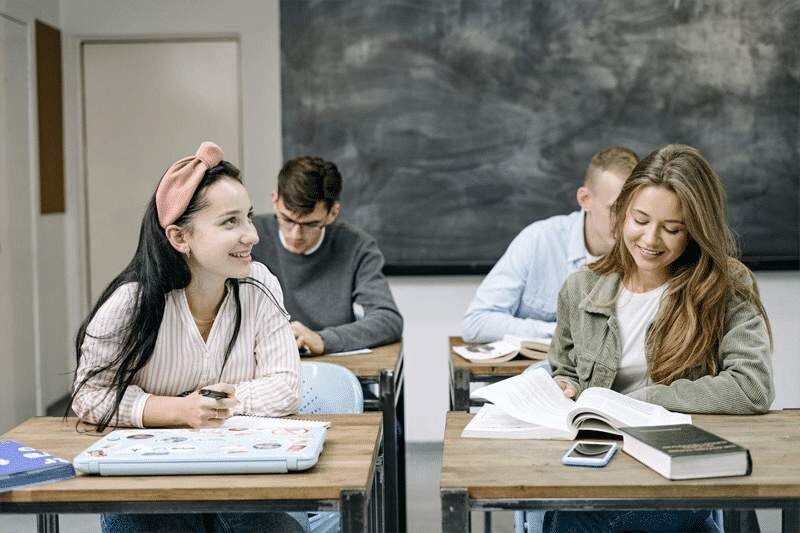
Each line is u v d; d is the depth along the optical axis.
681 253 2.12
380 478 2.21
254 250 3.34
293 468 1.65
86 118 4.93
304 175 3.12
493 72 4.54
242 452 1.67
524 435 1.88
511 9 4.51
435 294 4.69
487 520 2.84
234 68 4.84
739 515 2.44
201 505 1.59
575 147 4.55
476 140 4.57
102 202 4.97
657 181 2.06
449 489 1.58
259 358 2.13
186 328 2.03
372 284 3.29
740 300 2.13
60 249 4.92
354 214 4.64
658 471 1.64
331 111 4.59
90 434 1.94
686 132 4.52
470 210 4.60
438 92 4.56
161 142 4.91
